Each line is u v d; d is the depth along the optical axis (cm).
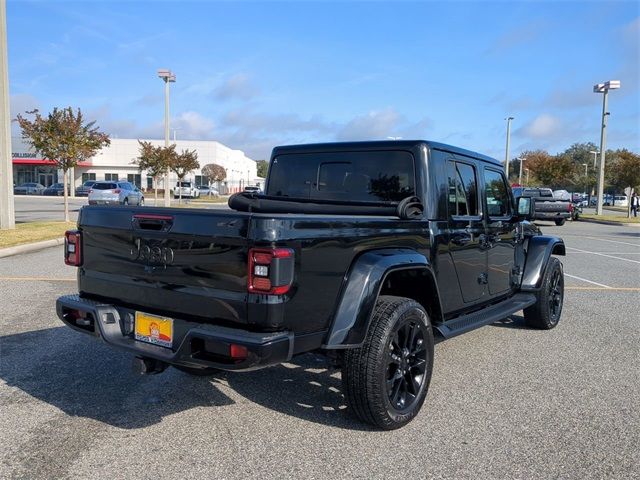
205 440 367
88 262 411
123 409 415
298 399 441
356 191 495
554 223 3212
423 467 337
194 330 328
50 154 2014
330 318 351
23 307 736
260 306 313
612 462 348
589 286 1032
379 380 367
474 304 531
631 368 539
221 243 326
